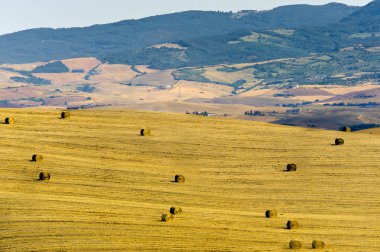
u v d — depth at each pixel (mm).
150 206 148375
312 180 176250
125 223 130750
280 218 141250
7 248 113562
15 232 122812
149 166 186625
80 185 164875
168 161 192375
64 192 157875
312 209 150750
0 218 132250
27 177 168750
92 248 113312
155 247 114188
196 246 115188
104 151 198250
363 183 172375
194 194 162750
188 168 186750
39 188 159875
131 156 195125
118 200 153125
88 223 129875
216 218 138625
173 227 128500
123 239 119000
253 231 127500
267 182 175000
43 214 135750
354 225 134625
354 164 189625
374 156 197750
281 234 125688
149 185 168875
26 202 145625
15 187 159750
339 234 126375
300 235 125125
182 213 141750
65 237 119812
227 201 157625
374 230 130125
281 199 160000
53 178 169250
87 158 190375
